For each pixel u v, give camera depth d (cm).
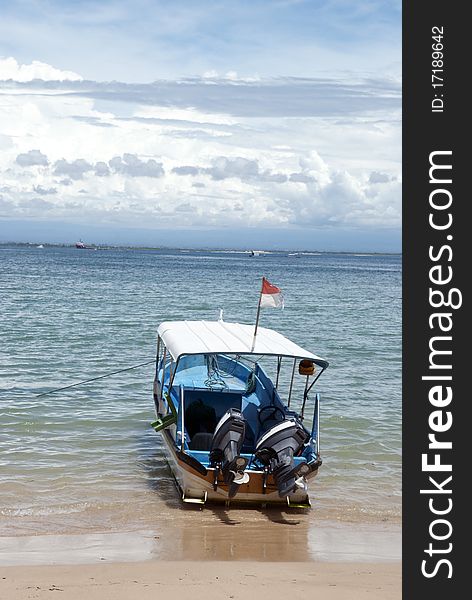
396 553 884
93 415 1572
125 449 1331
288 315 4156
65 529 938
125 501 1065
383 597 674
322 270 12744
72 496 1073
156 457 1289
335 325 3641
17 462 1227
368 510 1059
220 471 1038
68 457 1269
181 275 8756
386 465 1268
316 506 1075
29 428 1450
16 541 884
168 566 781
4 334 2825
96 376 2022
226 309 4372
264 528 977
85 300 4603
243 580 714
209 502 1070
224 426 1062
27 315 3547
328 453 1333
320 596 661
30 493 1077
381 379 2095
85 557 827
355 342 2959
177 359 1165
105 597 638
